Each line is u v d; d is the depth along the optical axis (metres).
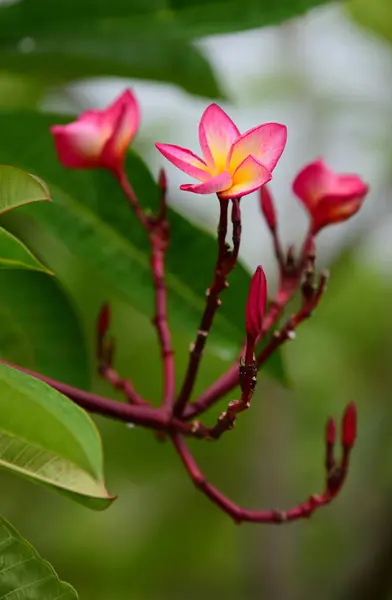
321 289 1.23
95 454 1.11
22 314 1.37
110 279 1.37
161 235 1.28
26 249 1.14
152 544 2.32
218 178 1.14
